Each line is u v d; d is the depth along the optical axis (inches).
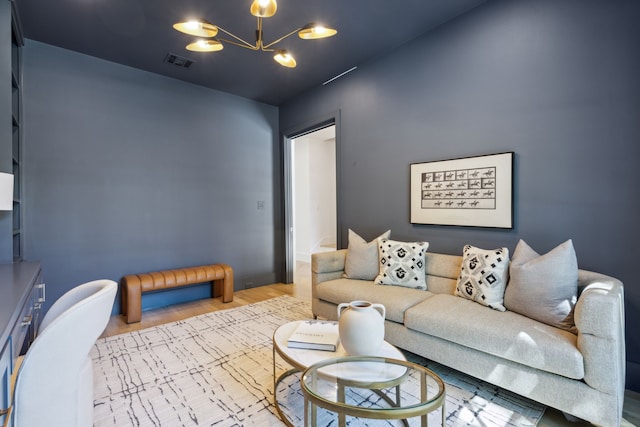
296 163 289.9
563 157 87.3
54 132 123.5
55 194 123.6
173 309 142.9
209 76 151.7
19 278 69.6
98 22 107.7
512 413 67.3
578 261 84.8
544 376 63.4
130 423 65.1
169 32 114.0
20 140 115.6
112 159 136.7
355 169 146.9
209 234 165.3
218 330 116.0
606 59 80.2
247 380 81.7
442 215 114.7
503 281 83.4
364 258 117.3
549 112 89.7
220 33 114.4
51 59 123.0
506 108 98.1
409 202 125.6
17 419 37.7
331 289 109.6
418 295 96.9
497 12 99.4
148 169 146.3
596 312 57.4
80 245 129.0
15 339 46.4
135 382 80.9
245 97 179.6
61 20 106.3
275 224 192.2
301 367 57.6
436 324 78.8
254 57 133.6
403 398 57.3
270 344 103.7
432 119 117.4
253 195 182.7
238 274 175.9
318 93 165.2
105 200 134.9
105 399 73.4
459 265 100.7
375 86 137.0
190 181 159.0
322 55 133.8
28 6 98.3
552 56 88.9
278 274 193.2
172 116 153.5
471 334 72.4
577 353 59.1
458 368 76.3
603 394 56.9
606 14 80.0
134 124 142.5
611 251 79.9
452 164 111.3
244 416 67.4
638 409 69.0
